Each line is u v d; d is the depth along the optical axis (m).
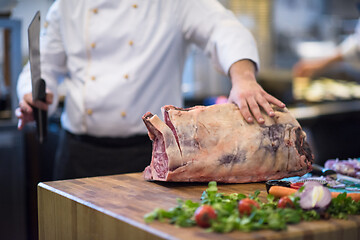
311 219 1.27
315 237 1.20
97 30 2.21
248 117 1.75
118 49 2.22
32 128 3.31
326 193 1.31
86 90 2.22
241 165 1.70
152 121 1.66
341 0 5.48
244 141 1.71
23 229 3.23
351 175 1.91
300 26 5.56
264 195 1.59
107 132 2.22
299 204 1.31
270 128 1.76
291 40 5.55
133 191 1.59
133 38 2.21
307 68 4.09
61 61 2.39
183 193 1.58
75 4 2.25
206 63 5.15
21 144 3.17
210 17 2.18
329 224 1.24
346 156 4.06
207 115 1.73
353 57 3.94
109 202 1.44
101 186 1.65
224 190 1.66
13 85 3.14
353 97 4.55
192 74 5.13
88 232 1.44
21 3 4.59
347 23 5.55
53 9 2.34
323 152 4.01
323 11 5.55
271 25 5.26
